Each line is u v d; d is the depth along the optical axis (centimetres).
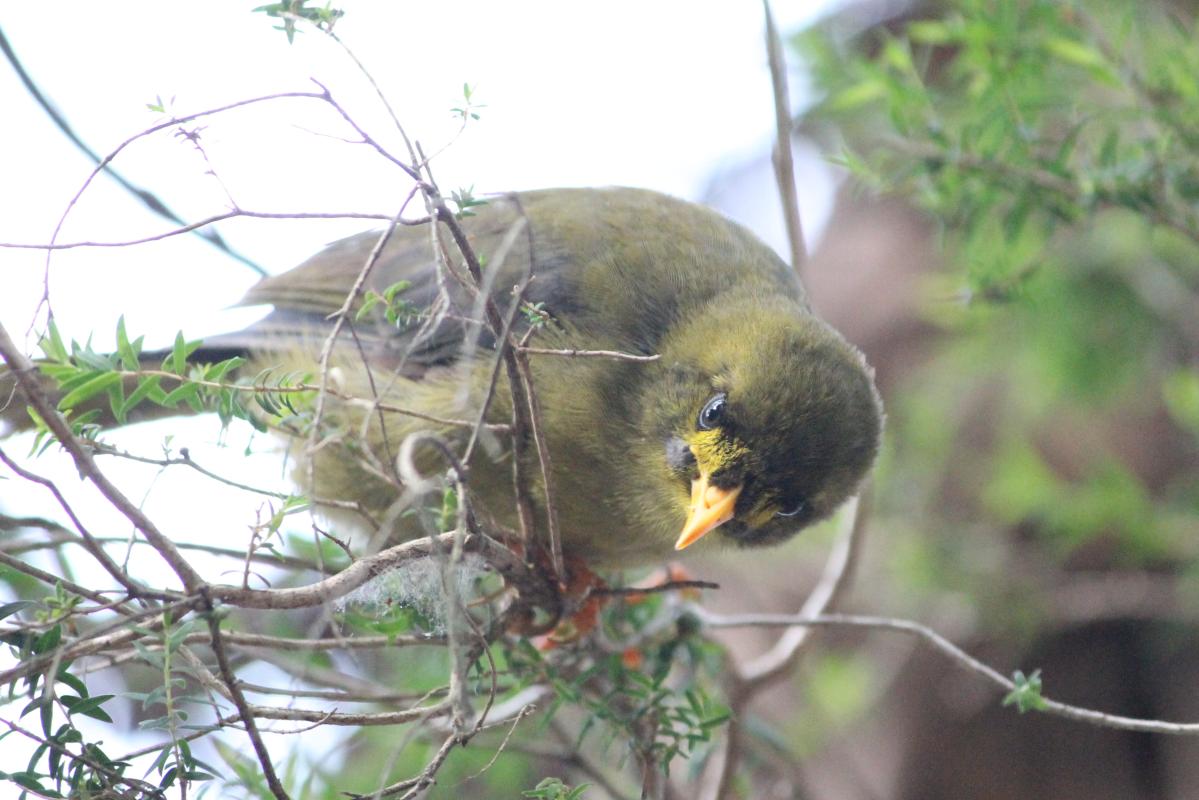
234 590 604
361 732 927
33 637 618
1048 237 1010
